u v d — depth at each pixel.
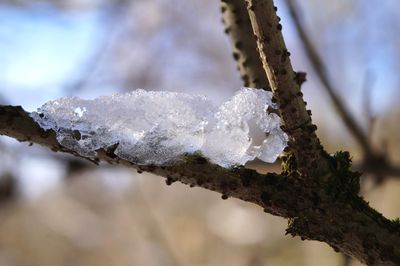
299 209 0.46
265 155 0.47
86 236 2.31
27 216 2.29
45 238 2.32
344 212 0.46
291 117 0.46
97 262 2.28
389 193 1.73
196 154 0.46
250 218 2.24
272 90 0.46
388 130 1.67
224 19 0.54
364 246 0.46
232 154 0.46
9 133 0.46
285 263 2.03
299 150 0.46
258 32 0.46
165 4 1.66
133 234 2.18
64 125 0.46
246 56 0.54
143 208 1.71
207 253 2.22
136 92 0.46
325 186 0.46
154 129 0.46
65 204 2.29
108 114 0.46
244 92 0.46
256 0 0.45
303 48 0.80
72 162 0.79
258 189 0.46
